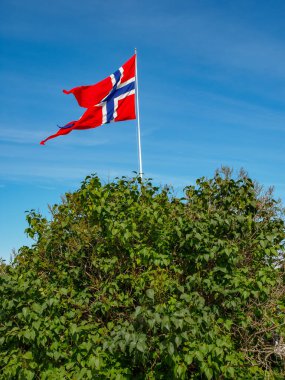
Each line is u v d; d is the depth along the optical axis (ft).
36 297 20.25
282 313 23.72
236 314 22.43
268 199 27.17
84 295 21.59
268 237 22.38
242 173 33.19
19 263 25.38
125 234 21.33
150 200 23.86
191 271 22.90
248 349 22.35
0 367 20.04
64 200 26.81
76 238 24.08
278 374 21.67
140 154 30.30
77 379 18.66
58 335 19.74
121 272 23.44
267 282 21.31
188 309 18.76
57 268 24.09
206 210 24.20
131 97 33.53
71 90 33.65
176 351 17.87
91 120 33.42
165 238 22.82
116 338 18.13
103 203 22.26
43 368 19.81
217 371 19.15
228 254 20.75
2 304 19.10
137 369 21.06
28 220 24.90
